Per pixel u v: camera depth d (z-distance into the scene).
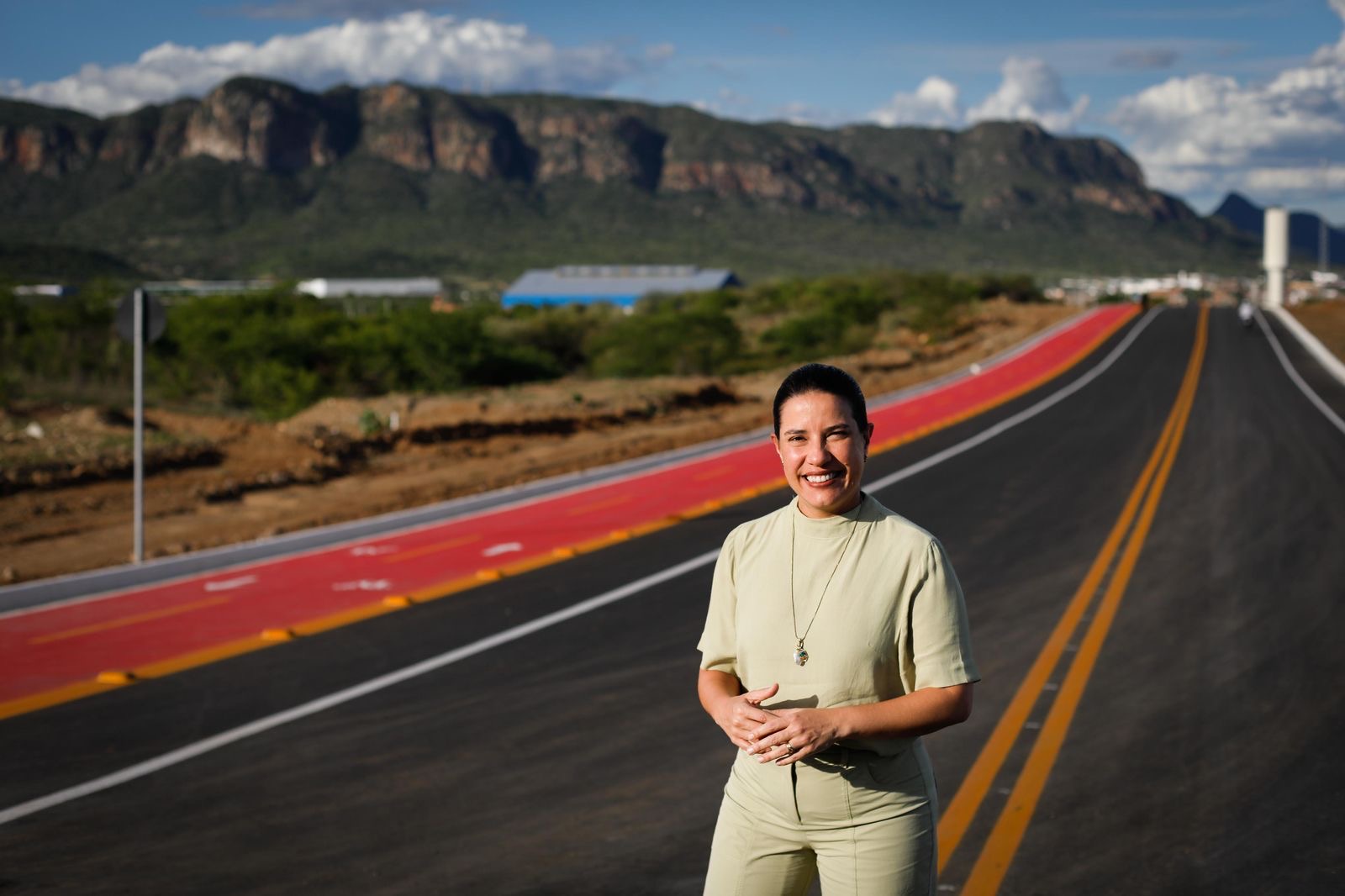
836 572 2.83
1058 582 12.95
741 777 3.03
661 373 52.66
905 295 82.75
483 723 8.23
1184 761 7.38
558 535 16.23
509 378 44.56
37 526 16.70
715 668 3.04
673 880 5.65
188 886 5.61
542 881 5.65
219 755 7.57
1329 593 12.23
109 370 31.53
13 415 23.06
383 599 12.38
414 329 41.56
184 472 21.16
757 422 30.55
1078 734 7.94
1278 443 24.92
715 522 17.06
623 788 6.93
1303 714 8.33
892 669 2.83
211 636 10.83
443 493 20.22
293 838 6.20
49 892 5.54
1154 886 5.61
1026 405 33.94
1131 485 19.98
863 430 2.86
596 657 10.02
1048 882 5.68
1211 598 12.16
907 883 2.85
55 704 8.71
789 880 3.01
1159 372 42.94
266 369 35.22
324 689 9.09
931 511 17.86
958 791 6.90
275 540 15.27
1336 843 6.09
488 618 11.51
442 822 6.42
